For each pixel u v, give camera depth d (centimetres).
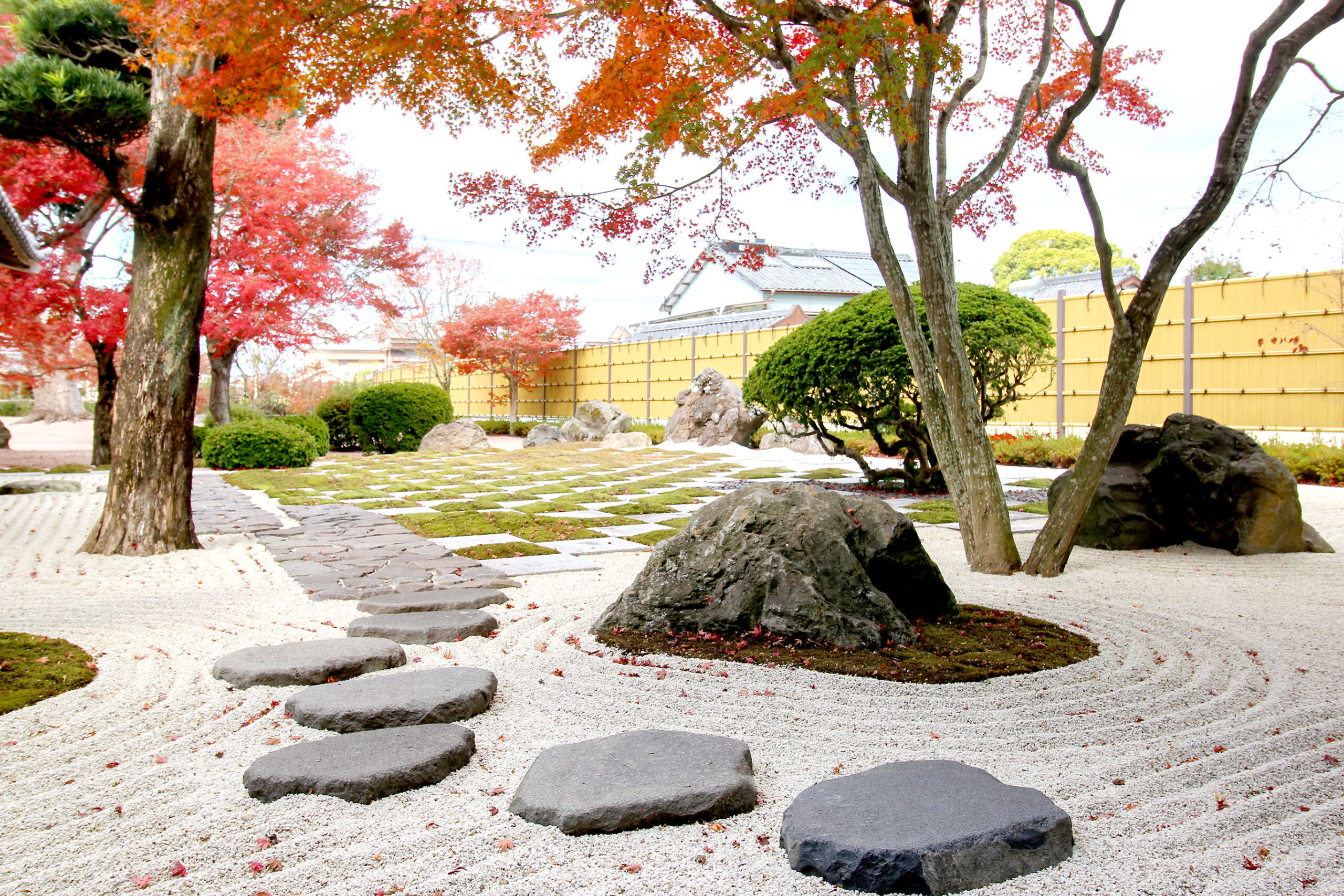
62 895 177
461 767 247
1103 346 1433
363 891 178
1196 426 683
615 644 381
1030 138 701
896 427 1020
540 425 2052
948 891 177
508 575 559
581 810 205
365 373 4109
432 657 365
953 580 546
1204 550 669
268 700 305
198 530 771
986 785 215
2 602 489
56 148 1030
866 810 200
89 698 311
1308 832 204
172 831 205
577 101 562
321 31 485
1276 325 1223
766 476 1228
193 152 645
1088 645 386
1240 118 487
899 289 568
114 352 1414
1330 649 379
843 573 390
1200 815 214
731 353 2027
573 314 2652
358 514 868
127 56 774
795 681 328
